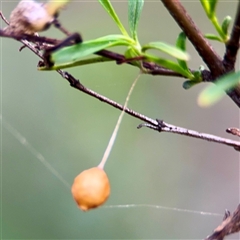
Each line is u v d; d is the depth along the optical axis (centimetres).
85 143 47
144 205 45
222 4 45
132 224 46
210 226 45
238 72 19
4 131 47
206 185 47
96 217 45
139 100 47
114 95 47
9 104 48
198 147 48
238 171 47
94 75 47
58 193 46
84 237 45
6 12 43
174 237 45
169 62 20
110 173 47
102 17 47
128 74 47
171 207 46
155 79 48
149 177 47
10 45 48
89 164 47
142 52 20
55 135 47
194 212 46
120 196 46
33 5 20
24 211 45
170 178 47
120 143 47
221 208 46
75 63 21
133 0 21
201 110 48
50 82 48
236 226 22
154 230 46
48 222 45
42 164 47
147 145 48
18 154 47
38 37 20
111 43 20
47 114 48
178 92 48
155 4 47
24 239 44
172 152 48
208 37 21
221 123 48
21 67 48
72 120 48
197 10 45
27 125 48
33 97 48
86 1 46
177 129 22
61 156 47
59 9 20
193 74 21
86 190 20
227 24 20
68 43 20
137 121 48
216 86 19
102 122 48
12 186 46
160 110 48
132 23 21
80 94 48
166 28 47
